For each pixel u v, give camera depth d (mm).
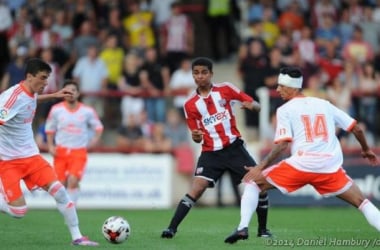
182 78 68438
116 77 69625
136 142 63906
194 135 35875
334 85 67438
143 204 62625
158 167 62938
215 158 36781
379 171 62406
